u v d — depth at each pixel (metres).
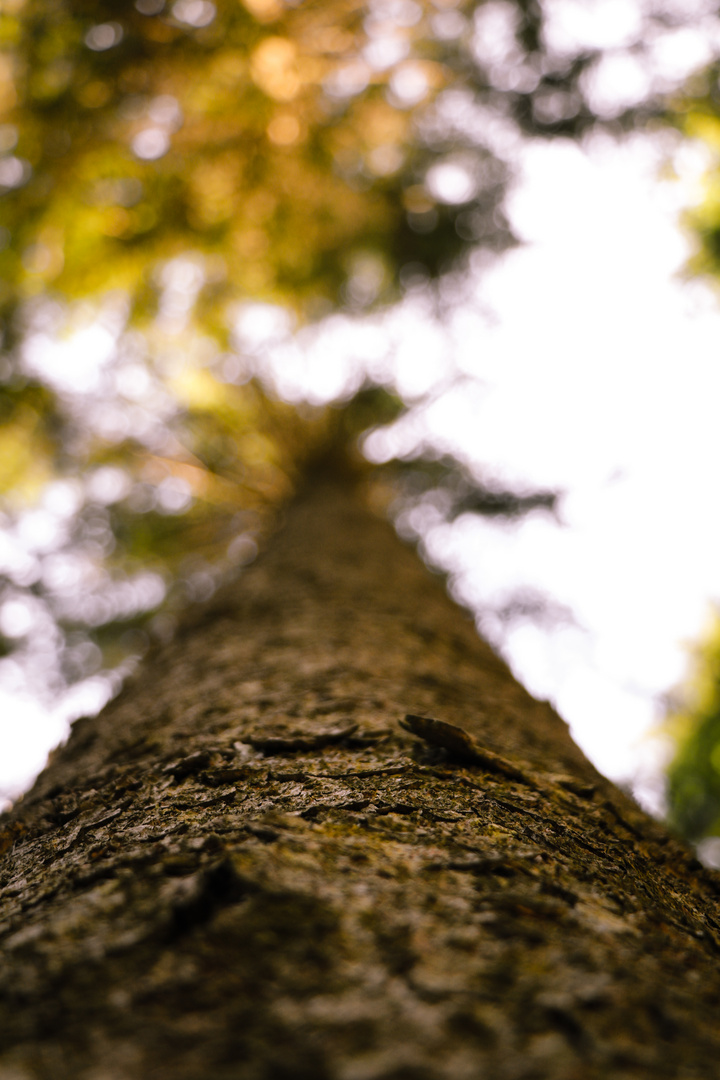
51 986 0.74
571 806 1.47
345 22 5.23
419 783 1.36
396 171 6.74
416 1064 0.59
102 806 1.43
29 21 4.48
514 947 0.81
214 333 7.19
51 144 5.13
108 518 8.02
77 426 7.27
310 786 1.33
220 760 1.52
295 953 0.76
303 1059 0.60
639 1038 0.67
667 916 1.12
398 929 0.82
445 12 5.39
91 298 6.31
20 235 5.54
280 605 2.99
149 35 4.62
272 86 5.38
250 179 5.87
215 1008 0.68
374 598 3.15
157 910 0.85
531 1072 0.59
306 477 7.79
